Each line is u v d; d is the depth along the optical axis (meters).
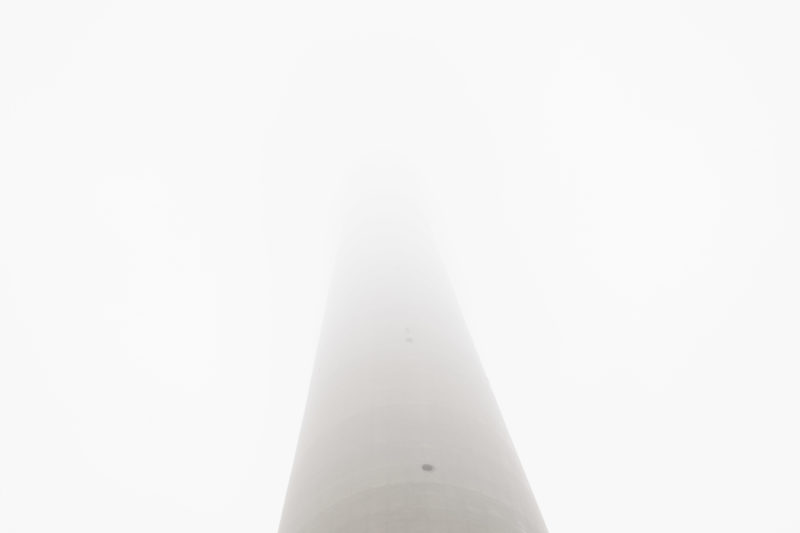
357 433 10.72
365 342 14.01
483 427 11.54
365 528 8.45
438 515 8.55
